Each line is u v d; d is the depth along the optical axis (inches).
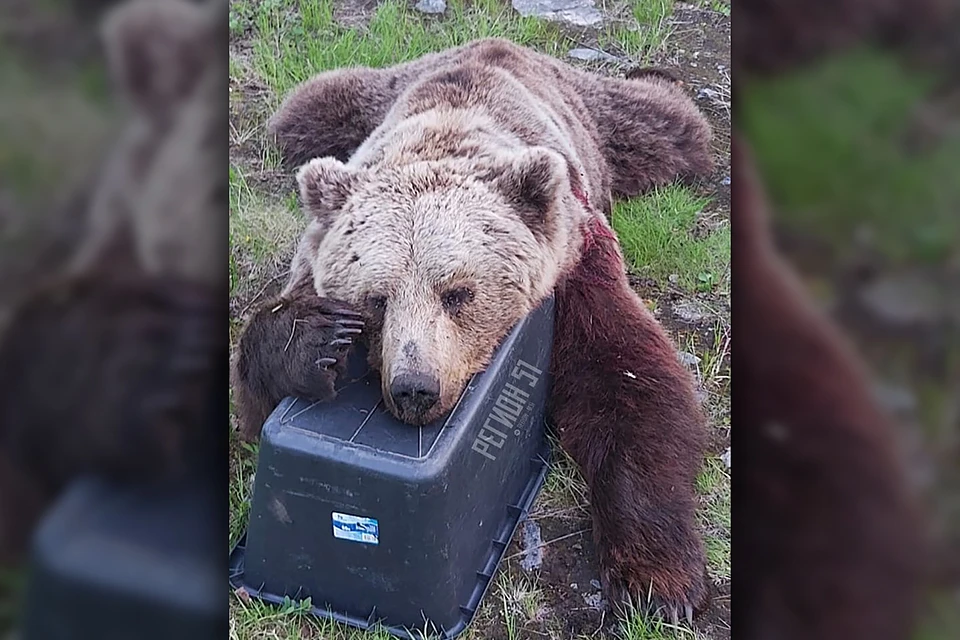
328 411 92.0
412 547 90.7
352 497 90.1
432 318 89.0
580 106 114.8
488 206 93.1
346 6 115.1
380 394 92.8
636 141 115.0
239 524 102.7
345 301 92.7
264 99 113.1
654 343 103.0
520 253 93.9
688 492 101.5
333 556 94.3
